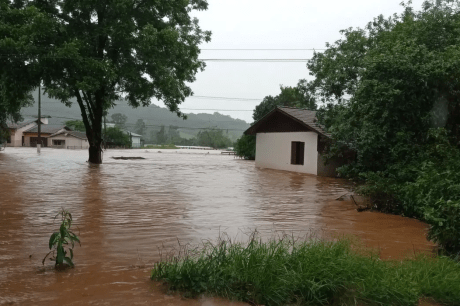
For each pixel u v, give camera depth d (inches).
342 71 716.0
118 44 911.7
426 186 305.0
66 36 889.5
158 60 912.9
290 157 969.5
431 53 417.7
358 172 490.0
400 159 422.6
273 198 474.6
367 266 173.5
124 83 1036.5
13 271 188.4
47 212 346.0
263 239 263.3
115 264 201.9
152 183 604.4
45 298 154.0
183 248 236.2
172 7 978.1
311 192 544.7
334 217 358.3
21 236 260.1
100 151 1069.1
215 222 318.3
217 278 163.9
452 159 323.3
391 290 156.9
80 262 204.8
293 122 963.3
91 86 845.2
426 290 165.8
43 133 2800.2
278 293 154.4
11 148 2257.6
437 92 410.6
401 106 416.2
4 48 789.9
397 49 432.1
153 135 6628.9
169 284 169.5
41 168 836.6
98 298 154.6
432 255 231.9
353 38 708.0
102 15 949.8
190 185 591.5
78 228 287.7
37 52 822.5
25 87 889.5
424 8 568.7
